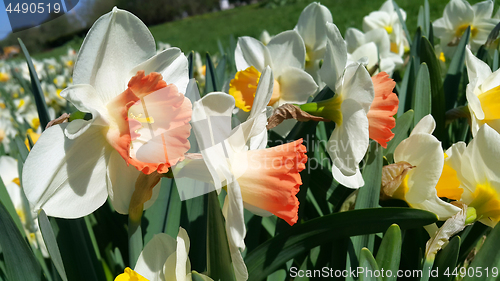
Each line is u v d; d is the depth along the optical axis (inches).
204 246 12.4
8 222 10.6
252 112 10.3
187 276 10.4
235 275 10.4
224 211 10.3
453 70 17.9
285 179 10.1
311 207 15.0
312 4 17.1
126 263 14.0
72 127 9.6
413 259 13.3
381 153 12.4
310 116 12.7
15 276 10.9
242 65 15.8
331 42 12.6
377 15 25.4
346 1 106.9
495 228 11.5
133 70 10.3
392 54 22.6
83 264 11.7
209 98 9.6
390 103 12.4
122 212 10.5
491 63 19.2
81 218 12.5
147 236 12.8
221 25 130.8
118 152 9.8
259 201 10.2
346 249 12.4
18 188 13.9
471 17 21.6
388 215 11.2
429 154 11.7
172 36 120.6
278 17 124.6
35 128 28.6
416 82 15.1
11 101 43.2
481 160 11.6
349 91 12.4
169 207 13.1
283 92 15.3
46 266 12.9
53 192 9.6
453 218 11.5
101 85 10.0
